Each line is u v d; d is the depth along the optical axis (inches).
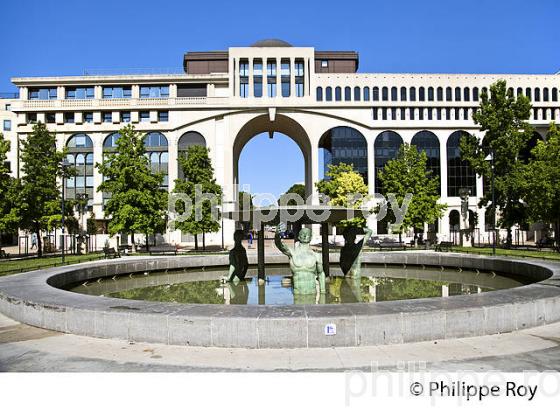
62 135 2369.6
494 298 358.9
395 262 871.1
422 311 314.2
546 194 1365.7
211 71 2586.1
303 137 2583.7
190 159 1803.6
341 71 2623.0
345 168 2103.8
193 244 2319.1
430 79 2459.4
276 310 323.3
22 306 388.2
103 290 626.8
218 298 534.9
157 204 1641.2
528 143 2487.7
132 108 2353.6
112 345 313.0
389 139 2463.1
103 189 1612.9
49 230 1545.3
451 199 2443.4
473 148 1728.6
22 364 271.9
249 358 279.0
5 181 1304.1
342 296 526.9
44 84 2370.8
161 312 324.2
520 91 2469.2
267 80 2437.3
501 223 1665.8
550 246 1675.7
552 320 360.8
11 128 2738.7
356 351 290.5
